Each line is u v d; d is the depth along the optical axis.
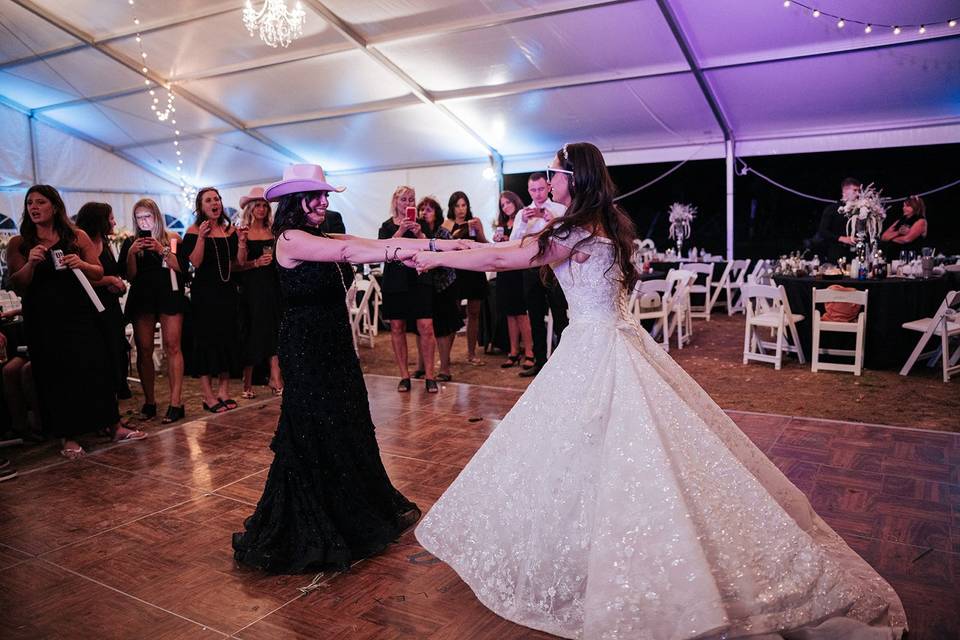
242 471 3.92
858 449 3.92
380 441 4.35
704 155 9.92
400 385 5.73
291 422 2.73
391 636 2.25
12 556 2.92
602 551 2.02
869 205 6.51
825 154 9.70
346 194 12.45
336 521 2.77
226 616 2.41
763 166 10.07
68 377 4.20
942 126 8.59
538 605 2.24
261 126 10.84
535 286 6.08
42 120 11.02
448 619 2.34
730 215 9.92
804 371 6.10
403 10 7.44
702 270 9.39
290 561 2.70
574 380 2.28
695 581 1.89
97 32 8.39
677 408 2.20
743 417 4.64
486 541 2.39
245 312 5.61
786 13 6.84
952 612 2.27
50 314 4.14
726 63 7.84
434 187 11.66
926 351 6.07
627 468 2.07
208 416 5.17
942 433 4.17
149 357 5.13
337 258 2.59
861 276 6.25
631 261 2.38
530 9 7.21
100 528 3.19
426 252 2.45
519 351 6.92
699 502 2.03
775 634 1.95
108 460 4.17
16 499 3.58
